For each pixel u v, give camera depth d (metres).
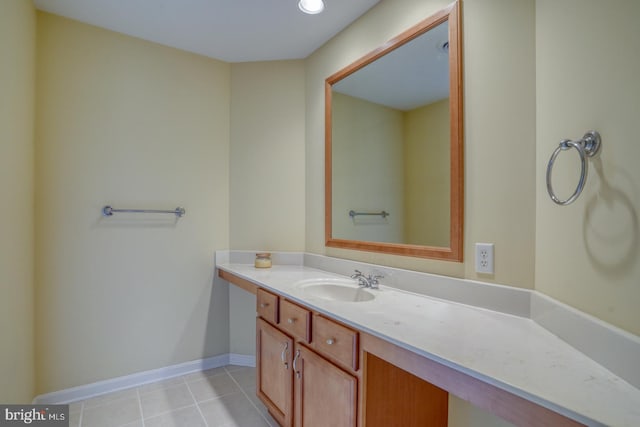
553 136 1.04
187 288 2.33
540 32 1.11
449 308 1.30
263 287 1.78
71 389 1.95
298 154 2.41
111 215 2.06
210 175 2.41
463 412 1.37
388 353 1.03
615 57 0.78
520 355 0.87
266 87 2.46
